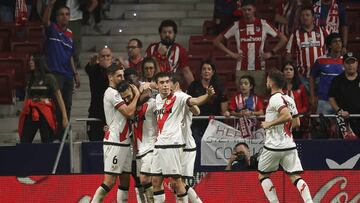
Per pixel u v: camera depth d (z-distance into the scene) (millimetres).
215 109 43500
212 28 55562
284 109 35531
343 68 44750
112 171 36188
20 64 51875
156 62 41062
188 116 35938
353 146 42250
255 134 42250
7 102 50469
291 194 38594
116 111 36094
